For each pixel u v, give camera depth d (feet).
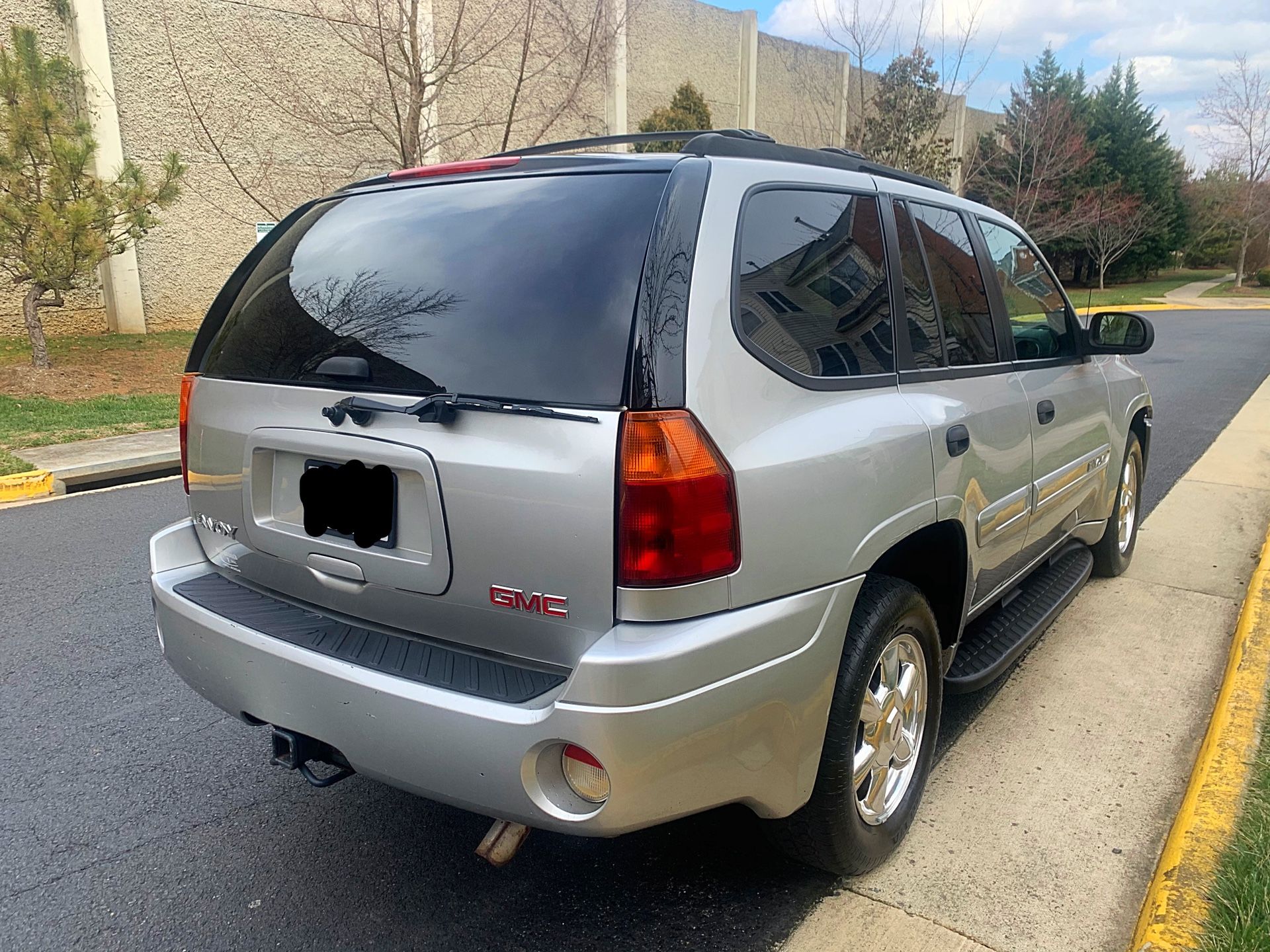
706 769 6.59
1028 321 12.25
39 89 34.04
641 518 6.23
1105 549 16.20
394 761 6.92
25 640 14.43
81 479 24.72
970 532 9.64
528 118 47.88
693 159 7.57
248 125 48.34
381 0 41.24
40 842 9.38
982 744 11.17
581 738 6.13
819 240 8.24
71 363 39.29
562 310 6.83
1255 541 19.11
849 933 7.95
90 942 7.98
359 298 8.00
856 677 7.78
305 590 8.24
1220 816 8.82
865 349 8.48
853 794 8.05
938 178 76.18
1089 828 9.46
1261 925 7.32
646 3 70.28
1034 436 11.27
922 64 67.92
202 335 9.60
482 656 7.07
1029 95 101.65
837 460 7.40
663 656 6.18
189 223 47.50
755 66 80.89
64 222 33.78
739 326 7.00
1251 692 11.37
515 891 8.61
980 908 8.25
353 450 7.41
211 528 9.21
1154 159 144.77
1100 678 12.92
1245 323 84.74
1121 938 7.87
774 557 6.86
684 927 8.08
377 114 47.70
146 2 44.14
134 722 11.91
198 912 8.38
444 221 8.04
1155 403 37.99
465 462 6.76
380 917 8.29
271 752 11.22
